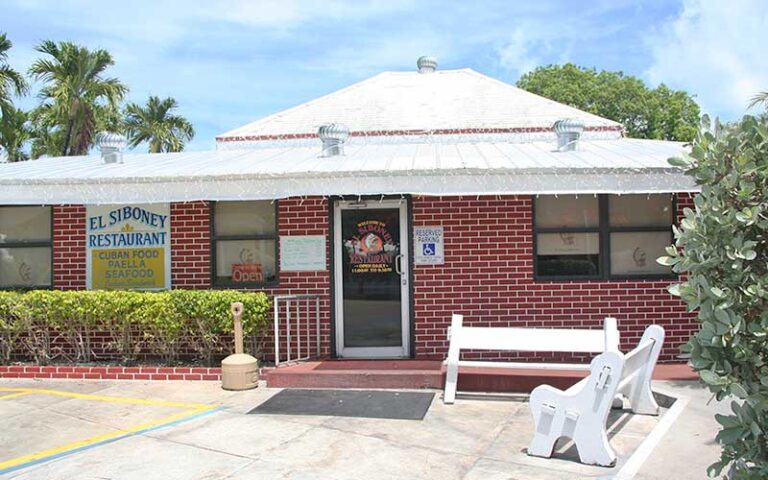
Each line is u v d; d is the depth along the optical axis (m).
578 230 10.04
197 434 6.96
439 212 10.09
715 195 3.75
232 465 6.04
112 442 6.75
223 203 10.55
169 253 10.55
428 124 15.55
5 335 10.34
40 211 10.96
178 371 9.57
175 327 9.67
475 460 6.15
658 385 8.55
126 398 8.57
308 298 10.02
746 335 3.67
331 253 10.20
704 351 3.70
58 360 10.48
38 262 11.01
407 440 6.72
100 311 9.89
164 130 35.09
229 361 8.88
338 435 6.88
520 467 5.97
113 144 12.41
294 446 6.54
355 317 10.24
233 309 9.12
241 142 15.04
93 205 10.72
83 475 5.85
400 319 10.20
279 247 10.30
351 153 12.12
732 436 3.66
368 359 10.08
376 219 10.24
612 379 5.98
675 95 43.50
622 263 10.12
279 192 9.45
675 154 10.65
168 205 10.57
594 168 9.07
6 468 6.04
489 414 7.66
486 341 8.25
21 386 9.32
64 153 30.28
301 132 15.52
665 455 6.10
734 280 3.64
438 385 8.80
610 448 6.01
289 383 8.98
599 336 7.96
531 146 12.91
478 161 10.09
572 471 5.86
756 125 3.72
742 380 3.71
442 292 10.05
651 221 10.11
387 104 16.73
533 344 8.10
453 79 17.70
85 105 29.83
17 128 28.34
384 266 10.23
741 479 3.60
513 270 9.99
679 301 9.93
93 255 10.72
